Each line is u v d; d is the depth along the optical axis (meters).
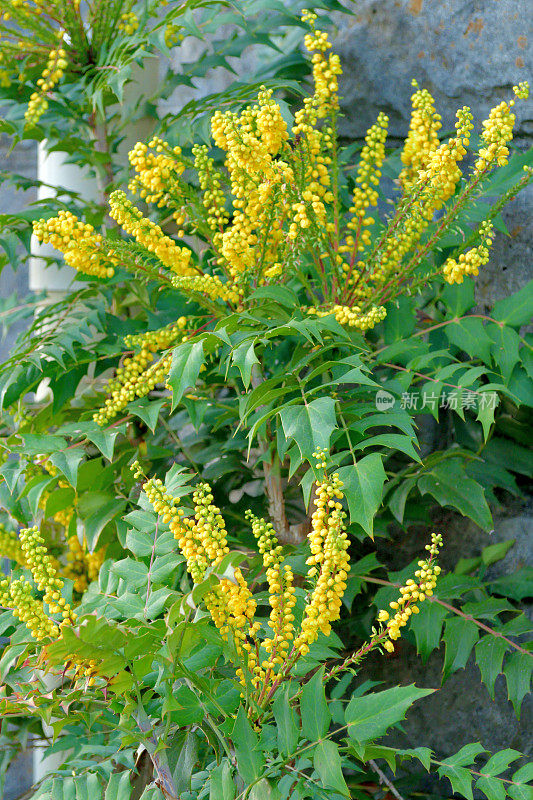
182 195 1.19
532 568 1.34
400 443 1.07
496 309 1.25
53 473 1.30
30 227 1.35
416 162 1.22
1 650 1.14
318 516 1.00
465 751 1.03
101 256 1.15
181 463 1.40
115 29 1.37
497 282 1.41
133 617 1.01
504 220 1.40
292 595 1.01
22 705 1.02
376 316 1.14
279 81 1.29
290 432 1.04
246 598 1.00
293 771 0.98
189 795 1.03
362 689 1.18
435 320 1.33
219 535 1.01
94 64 1.39
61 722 1.04
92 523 1.27
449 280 1.18
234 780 1.01
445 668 1.22
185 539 1.01
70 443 1.34
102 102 1.36
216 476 1.35
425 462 1.29
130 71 1.27
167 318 1.33
